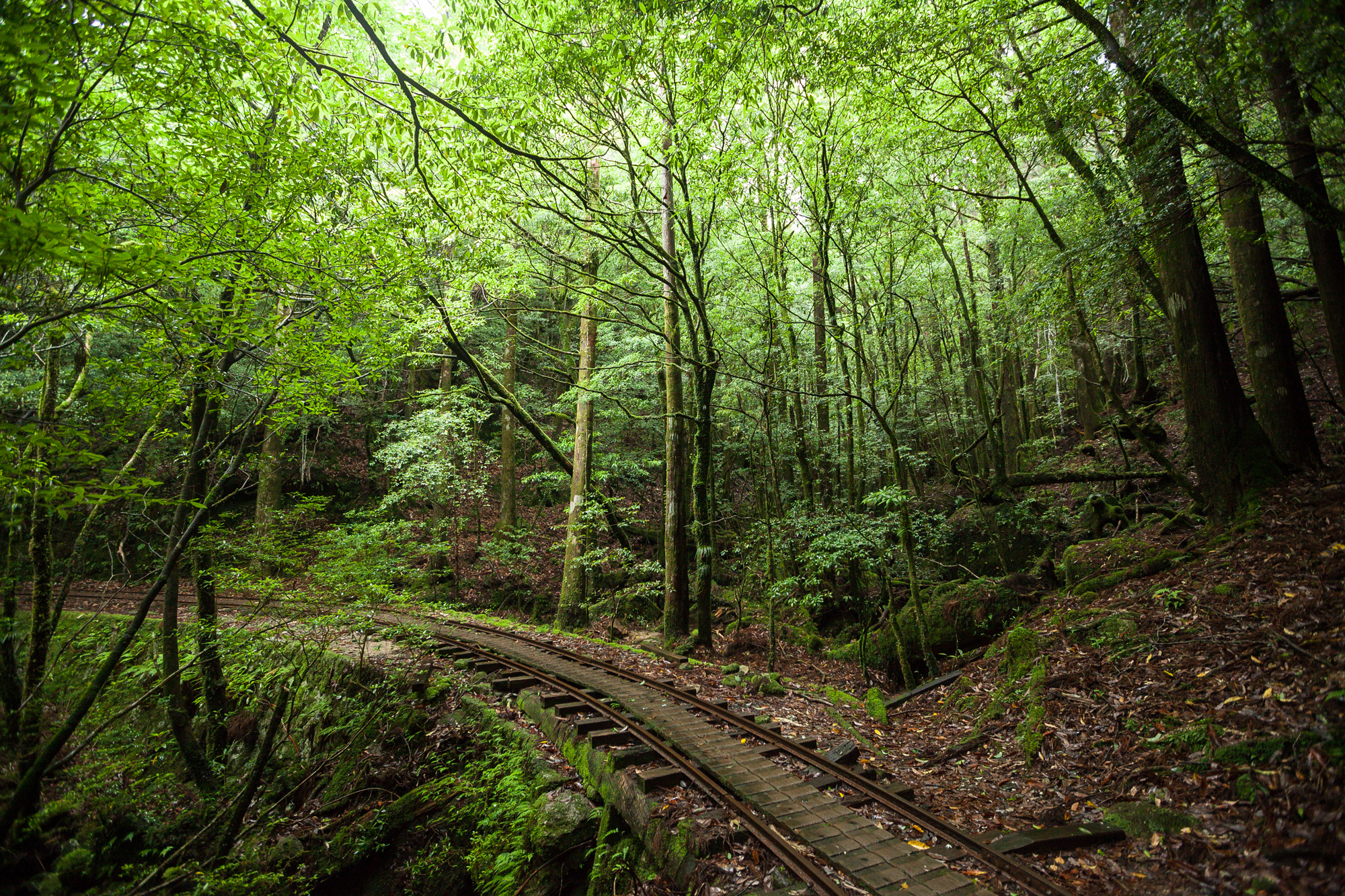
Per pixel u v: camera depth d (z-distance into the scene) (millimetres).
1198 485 8828
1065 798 4828
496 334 21219
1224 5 4910
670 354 12516
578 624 13812
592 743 6121
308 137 6137
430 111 6594
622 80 8203
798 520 11422
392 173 6852
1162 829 3979
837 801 4867
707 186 10398
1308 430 7449
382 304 6973
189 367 5914
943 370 18625
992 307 14328
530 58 8266
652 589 14039
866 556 10391
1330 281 6770
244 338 5637
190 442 7141
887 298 13195
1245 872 3283
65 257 3576
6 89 3641
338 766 7758
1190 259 7840
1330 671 4285
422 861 6301
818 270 12469
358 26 7410
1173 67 5613
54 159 4324
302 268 5688
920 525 11930
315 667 8992
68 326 5488
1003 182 11844
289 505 19406
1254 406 10492
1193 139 6617
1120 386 16797
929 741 7020
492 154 8219
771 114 10289
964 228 13773
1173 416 13414
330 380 6453
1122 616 6809
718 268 13523
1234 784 4051
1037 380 18703
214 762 8094
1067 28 8289
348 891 6496
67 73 3973
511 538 17422
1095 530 10961
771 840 4230
